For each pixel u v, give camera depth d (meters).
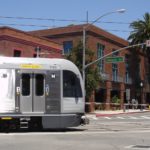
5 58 22.92
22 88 22.88
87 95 49.19
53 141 18.38
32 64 23.16
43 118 23.08
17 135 20.92
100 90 64.69
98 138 19.72
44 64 23.38
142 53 80.75
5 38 44.75
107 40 65.88
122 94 71.12
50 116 23.17
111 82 66.56
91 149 15.88
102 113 52.69
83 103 24.09
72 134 21.61
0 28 45.03
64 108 23.44
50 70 23.41
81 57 48.44
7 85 22.69
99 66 62.25
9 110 22.62
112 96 69.62
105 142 18.12
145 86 82.31
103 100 64.69
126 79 74.69
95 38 61.75
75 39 60.53
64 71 23.64
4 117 22.53
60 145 17.02
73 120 23.61
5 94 22.62
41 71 23.23
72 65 23.95
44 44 50.59
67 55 50.41
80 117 23.95
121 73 71.75
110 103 65.25
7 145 16.89
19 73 22.89
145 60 82.81
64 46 61.44
